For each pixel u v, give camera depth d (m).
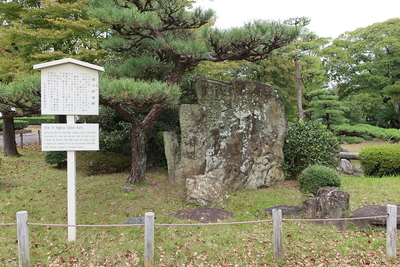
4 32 9.02
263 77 18.31
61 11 9.38
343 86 27.23
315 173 6.46
